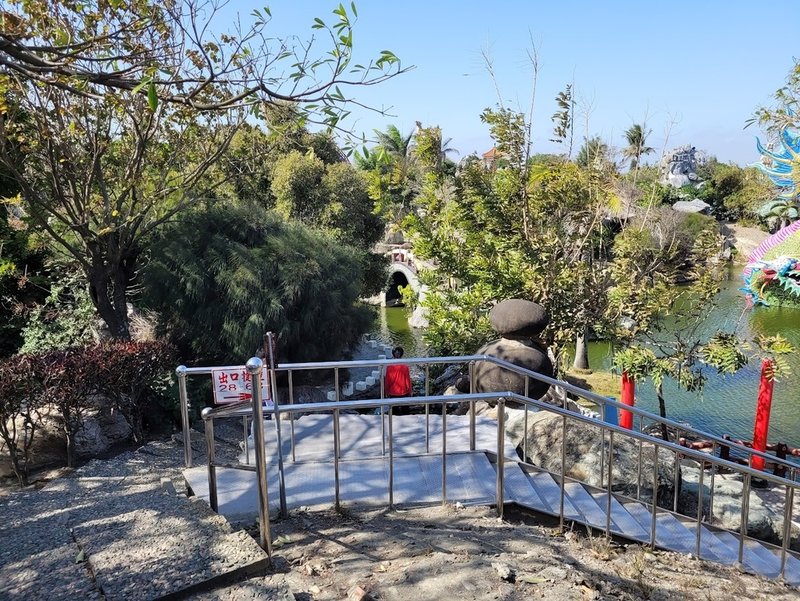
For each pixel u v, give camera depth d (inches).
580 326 390.6
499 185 424.5
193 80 143.5
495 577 128.1
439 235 415.8
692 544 183.6
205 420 160.1
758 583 164.4
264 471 128.8
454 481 185.6
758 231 1601.9
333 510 166.2
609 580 139.6
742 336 850.8
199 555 125.1
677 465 204.1
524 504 173.0
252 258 412.2
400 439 220.4
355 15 132.3
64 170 337.4
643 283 390.9
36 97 310.3
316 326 445.7
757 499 255.8
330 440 218.4
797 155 353.7
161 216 411.2
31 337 395.2
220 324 404.8
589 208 420.5
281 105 146.7
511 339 308.8
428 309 427.5
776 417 550.9
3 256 427.2
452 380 402.3
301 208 838.5
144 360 298.7
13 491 237.3
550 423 228.8
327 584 123.0
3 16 169.3
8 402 239.3
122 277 390.9
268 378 216.5
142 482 234.5
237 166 492.1
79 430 284.8
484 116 421.1
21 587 115.9
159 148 374.6
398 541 146.1
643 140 468.4
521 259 396.8
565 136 430.6
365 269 907.4
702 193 1819.6
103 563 122.9
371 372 619.2
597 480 211.0
